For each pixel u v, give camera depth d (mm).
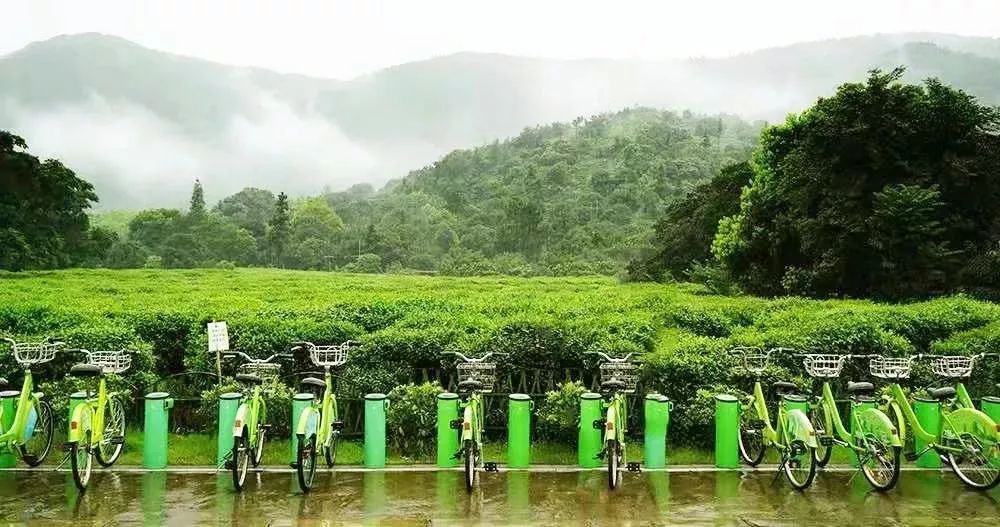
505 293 20203
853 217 20031
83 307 11047
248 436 5926
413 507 5410
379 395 6660
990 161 20094
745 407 6996
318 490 5820
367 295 17547
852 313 10352
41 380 8086
